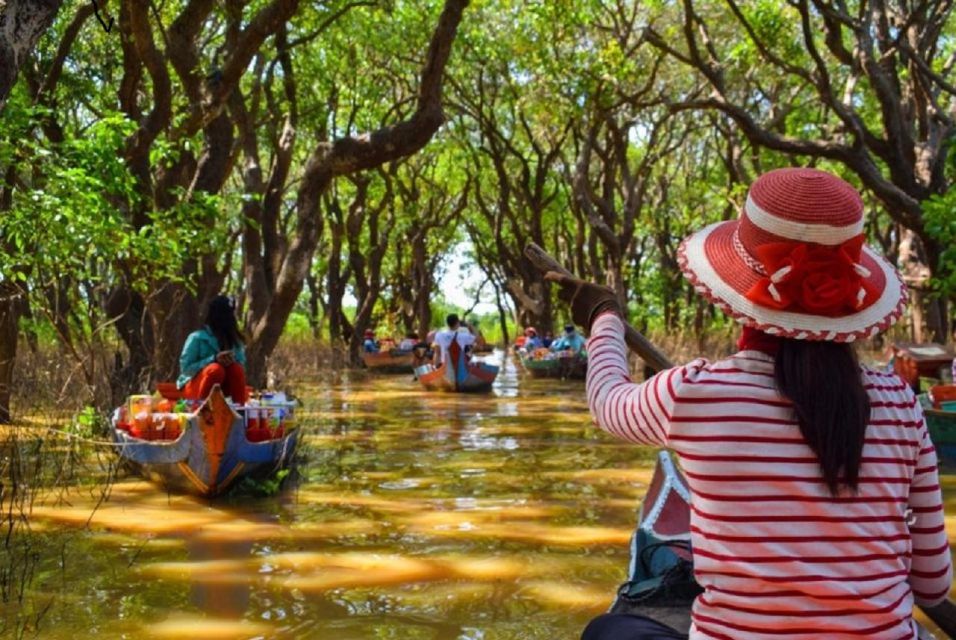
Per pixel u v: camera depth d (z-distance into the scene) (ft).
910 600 7.19
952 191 40.37
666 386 7.30
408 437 40.19
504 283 138.82
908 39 60.39
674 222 113.91
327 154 41.75
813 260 6.98
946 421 31.50
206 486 26.68
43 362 44.06
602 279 96.94
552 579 19.35
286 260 43.34
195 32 39.45
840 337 7.05
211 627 16.56
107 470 31.09
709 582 7.15
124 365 44.34
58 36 48.85
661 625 8.54
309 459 34.35
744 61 65.51
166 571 19.94
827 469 6.84
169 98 38.91
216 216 36.73
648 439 7.52
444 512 25.48
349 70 76.95
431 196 113.39
